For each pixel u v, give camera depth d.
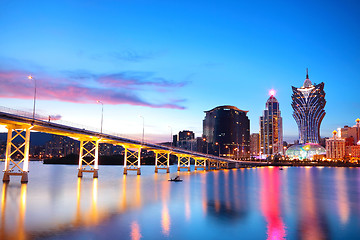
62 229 27.02
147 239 24.94
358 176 149.25
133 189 61.94
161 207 39.81
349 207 43.97
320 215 37.12
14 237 24.30
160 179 95.69
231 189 68.44
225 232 27.92
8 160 66.50
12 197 45.66
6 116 58.16
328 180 114.94
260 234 27.53
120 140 103.38
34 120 64.62
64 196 48.12
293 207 43.00
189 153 171.00
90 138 93.06
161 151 149.25
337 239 26.48
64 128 74.50
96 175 93.31
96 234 25.77
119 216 33.09
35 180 83.31
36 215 32.41
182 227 29.20
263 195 57.59
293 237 26.86
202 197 51.62
